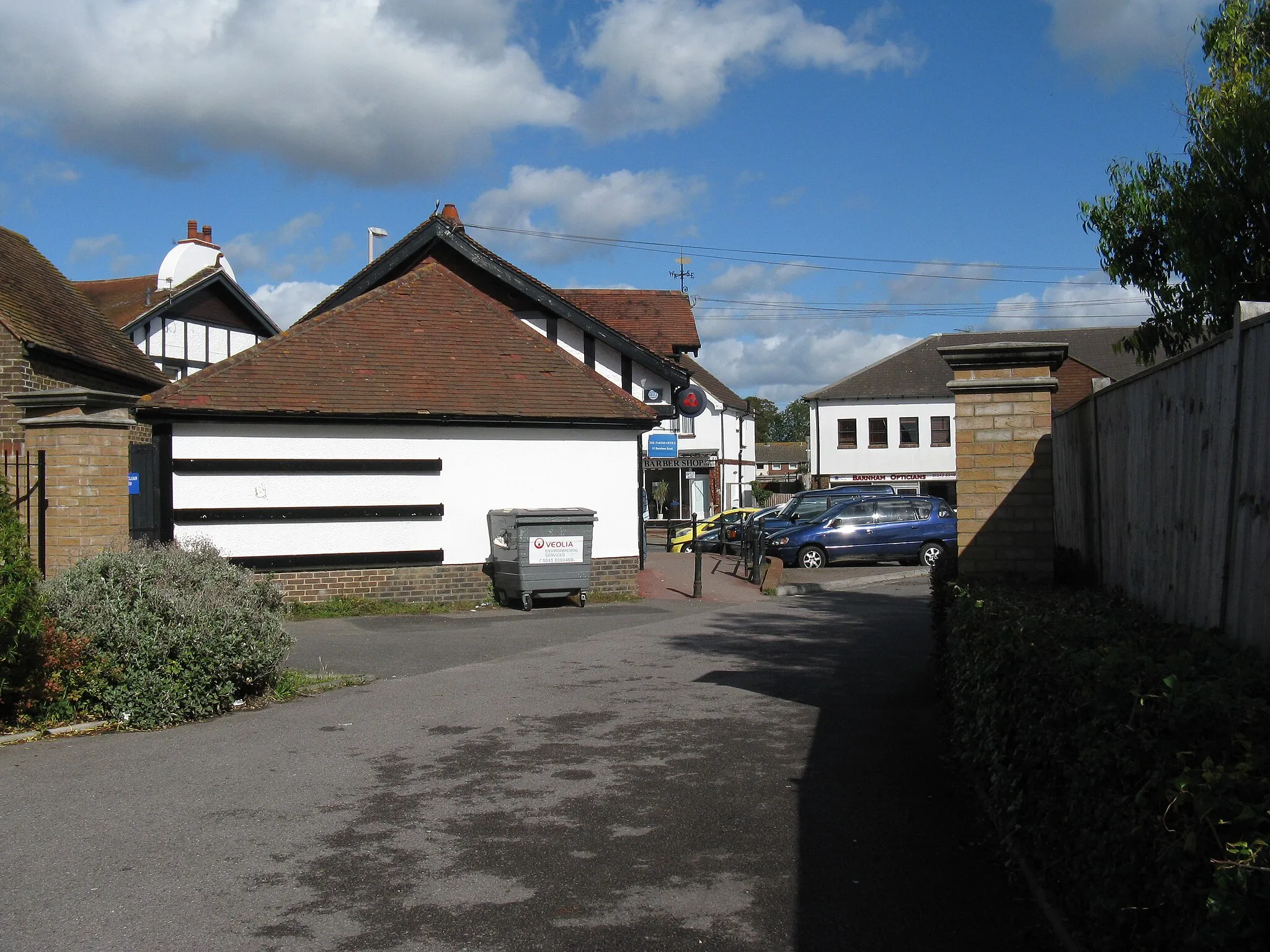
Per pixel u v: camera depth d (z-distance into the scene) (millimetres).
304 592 15656
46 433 11156
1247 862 2486
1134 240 10062
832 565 24391
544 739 7762
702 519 44500
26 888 4922
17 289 18906
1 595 7535
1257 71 9398
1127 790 3354
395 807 6145
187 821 5902
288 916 4598
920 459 51031
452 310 18609
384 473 16156
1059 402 34969
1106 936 3416
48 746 7648
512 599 16562
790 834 5648
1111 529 8117
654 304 25016
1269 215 8859
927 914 4602
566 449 17281
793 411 126312
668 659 11375
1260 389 4777
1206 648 4445
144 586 8695
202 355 29078
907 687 9750
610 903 4738
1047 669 4352
